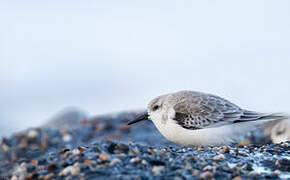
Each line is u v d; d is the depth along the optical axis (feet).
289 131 41.24
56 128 55.11
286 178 23.80
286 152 28.63
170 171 23.40
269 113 33.22
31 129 53.31
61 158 25.67
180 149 28.84
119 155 24.95
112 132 53.72
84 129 54.85
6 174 29.73
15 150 47.44
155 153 25.89
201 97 33.47
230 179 23.04
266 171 24.82
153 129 53.98
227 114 32.58
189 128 32.22
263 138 42.47
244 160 26.66
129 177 22.41
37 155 45.65
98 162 24.18
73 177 22.98
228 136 32.27
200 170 23.93
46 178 23.52
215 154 27.76
